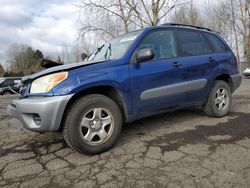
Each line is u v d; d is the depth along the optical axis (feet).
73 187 8.10
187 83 13.30
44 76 10.21
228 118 15.42
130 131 13.51
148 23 42.39
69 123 9.89
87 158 10.25
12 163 10.12
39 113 9.53
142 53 11.25
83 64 10.81
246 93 27.68
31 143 12.50
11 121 17.99
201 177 8.31
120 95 11.08
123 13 42.73
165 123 14.80
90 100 10.25
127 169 9.12
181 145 11.17
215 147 10.77
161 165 9.30
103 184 8.19
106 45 14.74
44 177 8.83
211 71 14.67
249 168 8.79
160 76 12.18
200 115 16.30
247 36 91.04
